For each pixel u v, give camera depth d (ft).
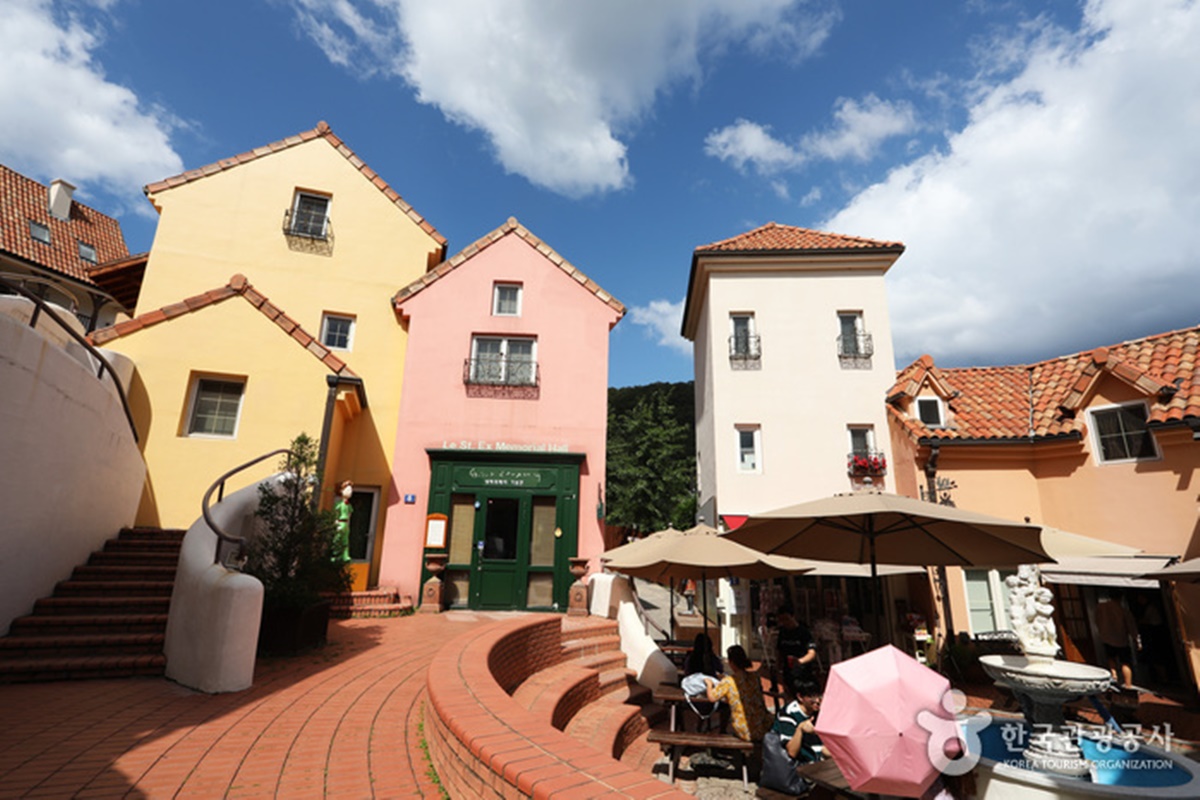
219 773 12.35
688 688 23.24
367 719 16.15
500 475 43.47
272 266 47.06
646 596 89.35
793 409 48.16
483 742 9.86
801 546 21.62
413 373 45.21
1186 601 32.86
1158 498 34.83
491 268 48.39
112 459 28.63
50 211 79.51
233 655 18.63
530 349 47.75
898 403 45.88
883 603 42.78
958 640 37.60
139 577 26.12
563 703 21.66
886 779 10.32
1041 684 14.85
